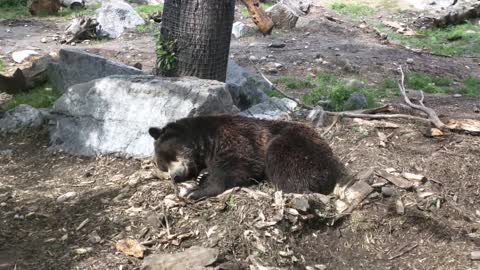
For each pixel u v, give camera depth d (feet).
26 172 20.39
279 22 48.49
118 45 41.68
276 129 18.40
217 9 22.95
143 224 16.98
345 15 54.95
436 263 16.58
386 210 17.67
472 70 38.24
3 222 17.53
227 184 17.79
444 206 18.06
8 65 34.19
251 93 25.14
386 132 21.68
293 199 17.08
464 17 52.75
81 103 21.77
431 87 31.78
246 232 16.33
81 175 19.94
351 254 16.79
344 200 17.80
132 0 58.54
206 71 23.44
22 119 23.00
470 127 22.02
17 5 59.47
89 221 17.33
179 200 17.56
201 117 18.69
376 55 40.14
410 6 57.16
